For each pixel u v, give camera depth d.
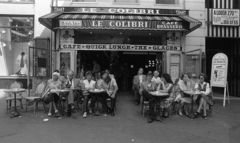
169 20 7.38
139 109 6.85
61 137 4.37
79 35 9.02
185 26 7.48
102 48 8.41
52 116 5.90
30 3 8.70
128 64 11.70
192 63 8.75
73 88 6.44
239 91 9.61
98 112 6.21
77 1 8.76
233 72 10.05
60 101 6.06
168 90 6.07
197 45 8.91
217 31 9.13
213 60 7.99
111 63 10.91
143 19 7.29
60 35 8.42
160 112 5.86
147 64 11.62
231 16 9.14
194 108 6.98
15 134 4.51
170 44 8.71
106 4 8.67
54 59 8.43
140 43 9.25
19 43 8.95
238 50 9.81
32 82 8.55
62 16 7.57
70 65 8.38
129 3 8.73
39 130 4.78
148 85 6.37
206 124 5.43
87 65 10.39
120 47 8.45
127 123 5.40
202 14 8.95
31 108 6.80
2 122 5.33
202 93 5.94
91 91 5.89
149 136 4.50
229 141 4.29
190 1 8.93
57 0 8.55
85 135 4.51
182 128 5.08
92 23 7.16
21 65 8.95
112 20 7.17
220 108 7.18
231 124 5.47
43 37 8.45
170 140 4.30
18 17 8.88
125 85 10.87
